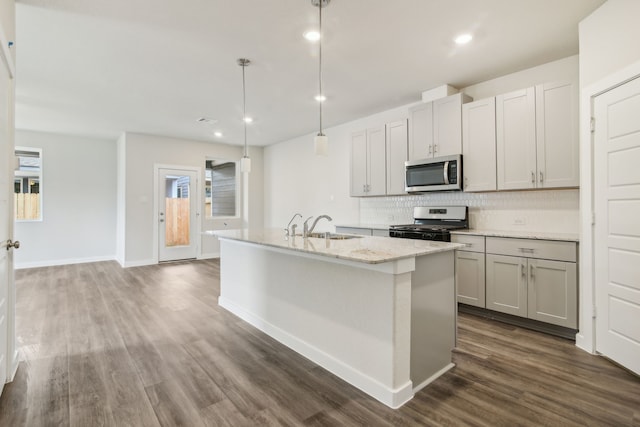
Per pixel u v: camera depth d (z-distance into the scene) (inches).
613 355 91.1
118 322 127.3
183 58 123.0
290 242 95.5
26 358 97.0
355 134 191.0
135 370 90.4
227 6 92.0
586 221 99.3
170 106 178.7
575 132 113.6
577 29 104.7
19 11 93.0
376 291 77.0
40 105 175.9
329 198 229.0
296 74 137.7
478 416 69.7
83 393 79.2
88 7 91.8
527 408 72.3
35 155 238.7
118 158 262.4
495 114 132.3
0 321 75.2
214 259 273.7
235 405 74.5
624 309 87.4
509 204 139.3
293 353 101.3
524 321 119.8
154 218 250.1
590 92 96.3
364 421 68.6
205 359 97.0
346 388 81.5
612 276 91.0
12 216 87.7
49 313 137.3
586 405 73.0
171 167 257.6
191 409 73.2
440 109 148.8
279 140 270.1
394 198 186.2
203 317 133.2
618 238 88.9
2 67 75.4
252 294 125.7
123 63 126.7
